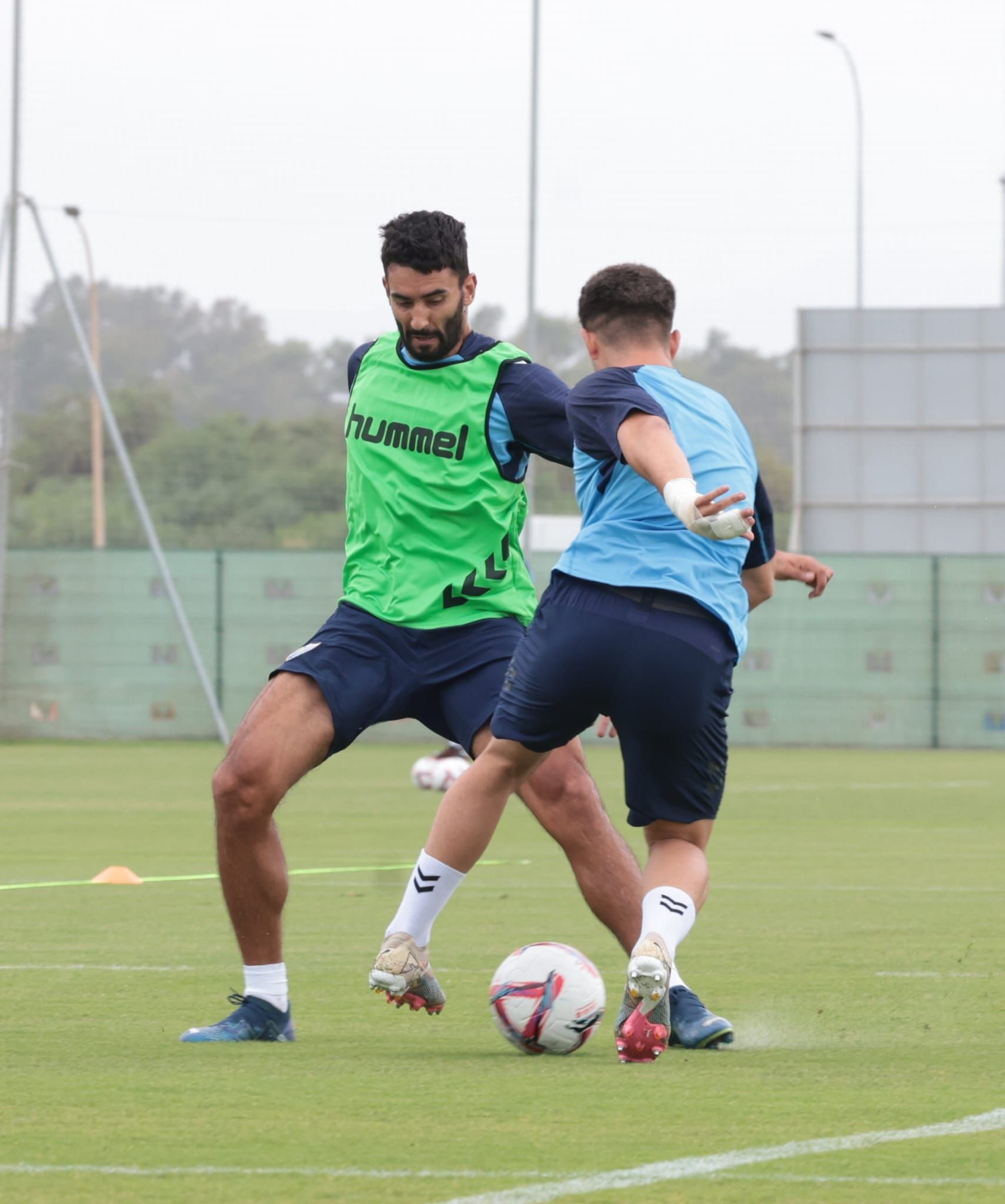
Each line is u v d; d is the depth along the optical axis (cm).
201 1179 1263
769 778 7594
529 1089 1598
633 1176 1269
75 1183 1252
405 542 1992
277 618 10619
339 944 2777
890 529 11725
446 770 6769
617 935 1938
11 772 7694
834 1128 1432
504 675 1973
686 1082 1633
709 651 1723
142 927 2977
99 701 10594
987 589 10400
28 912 3180
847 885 3650
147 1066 1723
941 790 6819
